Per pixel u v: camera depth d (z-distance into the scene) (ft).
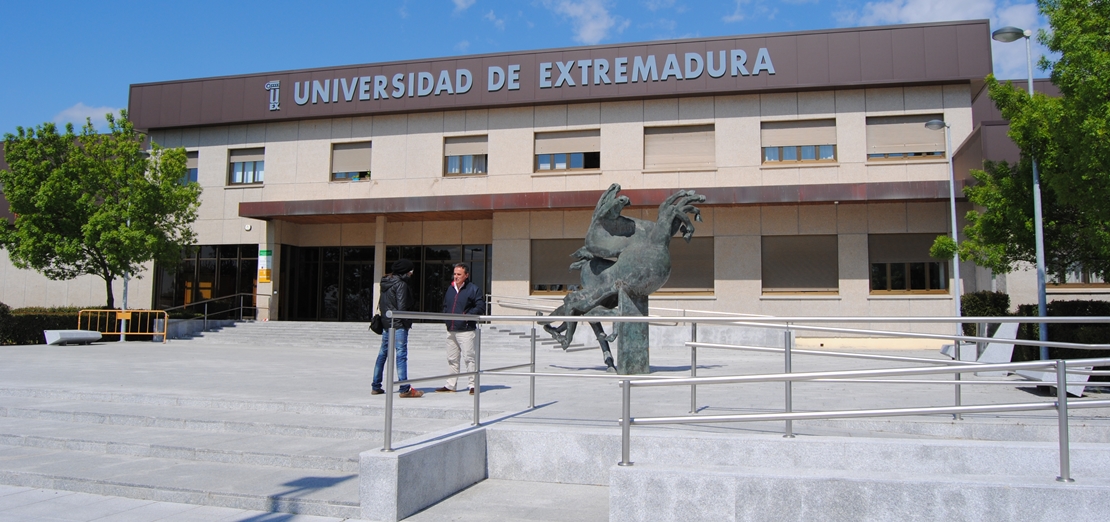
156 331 73.10
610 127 79.36
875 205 73.00
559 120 80.69
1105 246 35.50
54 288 93.45
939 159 72.23
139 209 73.77
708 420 17.52
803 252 74.49
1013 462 17.42
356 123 85.92
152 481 19.29
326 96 85.30
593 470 19.95
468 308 29.14
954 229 60.59
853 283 72.64
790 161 75.51
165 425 25.05
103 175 74.18
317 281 90.33
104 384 32.86
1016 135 40.29
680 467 16.55
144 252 73.72
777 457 18.44
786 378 16.96
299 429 23.24
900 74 72.43
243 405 26.84
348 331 71.36
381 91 83.76
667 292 76.59
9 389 30.91
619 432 19.97
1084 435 20.80
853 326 72.18
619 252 35.96
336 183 85.61
